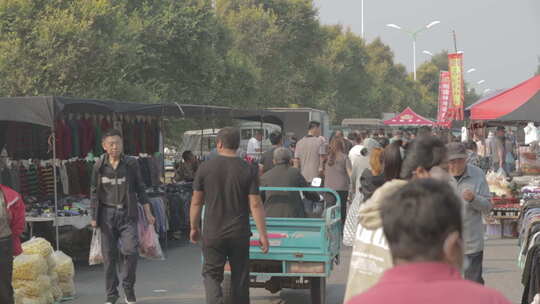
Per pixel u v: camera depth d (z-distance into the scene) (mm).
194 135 29766
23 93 26312
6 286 7363
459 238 2164
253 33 53312
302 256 8008
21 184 13648
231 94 40125
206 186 7020
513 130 31750
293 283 8562
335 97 73875
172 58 35688
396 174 5121
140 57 31875
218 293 6957
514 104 16172
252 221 8148
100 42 26625
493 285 10320
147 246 10656
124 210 8930
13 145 13797
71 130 14383
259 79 42219
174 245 14703
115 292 8875
